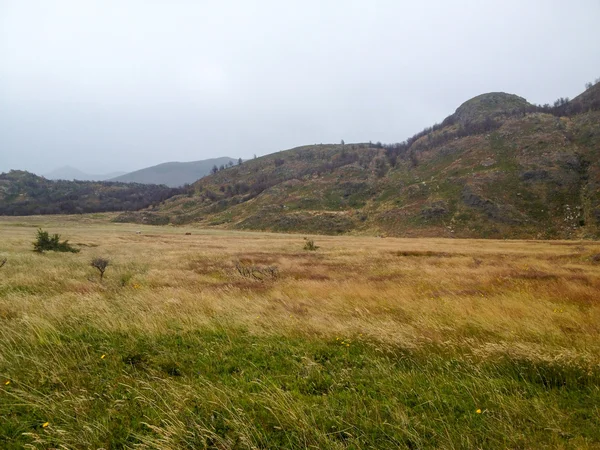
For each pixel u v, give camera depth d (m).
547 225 89.50
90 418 3.46
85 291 10.58
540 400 3.79
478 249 37.75
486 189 108.88
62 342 5.61
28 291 10.84
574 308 8.15
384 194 138.88
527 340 5.82
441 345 5.52
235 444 3.11
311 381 4.51
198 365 4.95
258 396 3.91
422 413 3.67
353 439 3.15
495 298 9.72
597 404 3.75
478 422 3.47
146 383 4.11
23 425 3.40
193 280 14.71
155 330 6.30
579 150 115.69
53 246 27.11
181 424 3.23
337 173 178.12
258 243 47.69
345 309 8.52
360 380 4.46
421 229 97.81
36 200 174.00
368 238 72.94
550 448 3.02
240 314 7.59
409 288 12.14
